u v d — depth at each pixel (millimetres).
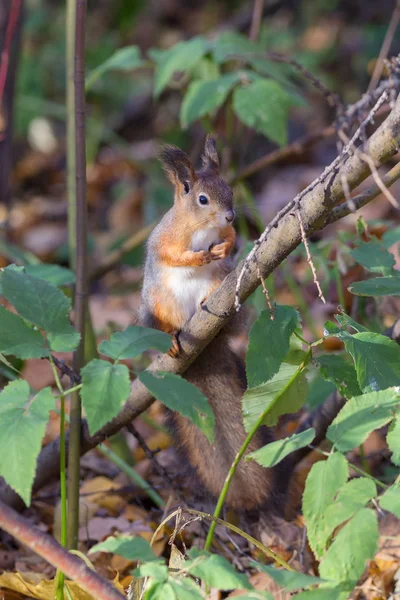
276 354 6254
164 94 21609
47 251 17984
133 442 11148
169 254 8164
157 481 9797
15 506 8656
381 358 6242
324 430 8547
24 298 5980
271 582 7422
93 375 5469
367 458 8906
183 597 4824
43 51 21500
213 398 8430
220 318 6922
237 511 8633
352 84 20562
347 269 9734
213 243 8367
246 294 6680
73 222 10336
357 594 7250
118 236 17953
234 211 8320
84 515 9000
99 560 8320
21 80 20766
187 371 8453
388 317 9414
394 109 5676
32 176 21203
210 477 8406
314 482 5324
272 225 6188
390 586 7195
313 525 5242
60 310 6008
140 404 7621
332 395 8367
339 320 6590
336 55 21250
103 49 21844
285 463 8484
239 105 10688
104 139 21062
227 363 8461
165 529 8672
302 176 18375
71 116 10117
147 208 17766
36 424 5340
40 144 21656
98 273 13805
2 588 7555
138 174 20203
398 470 8938
